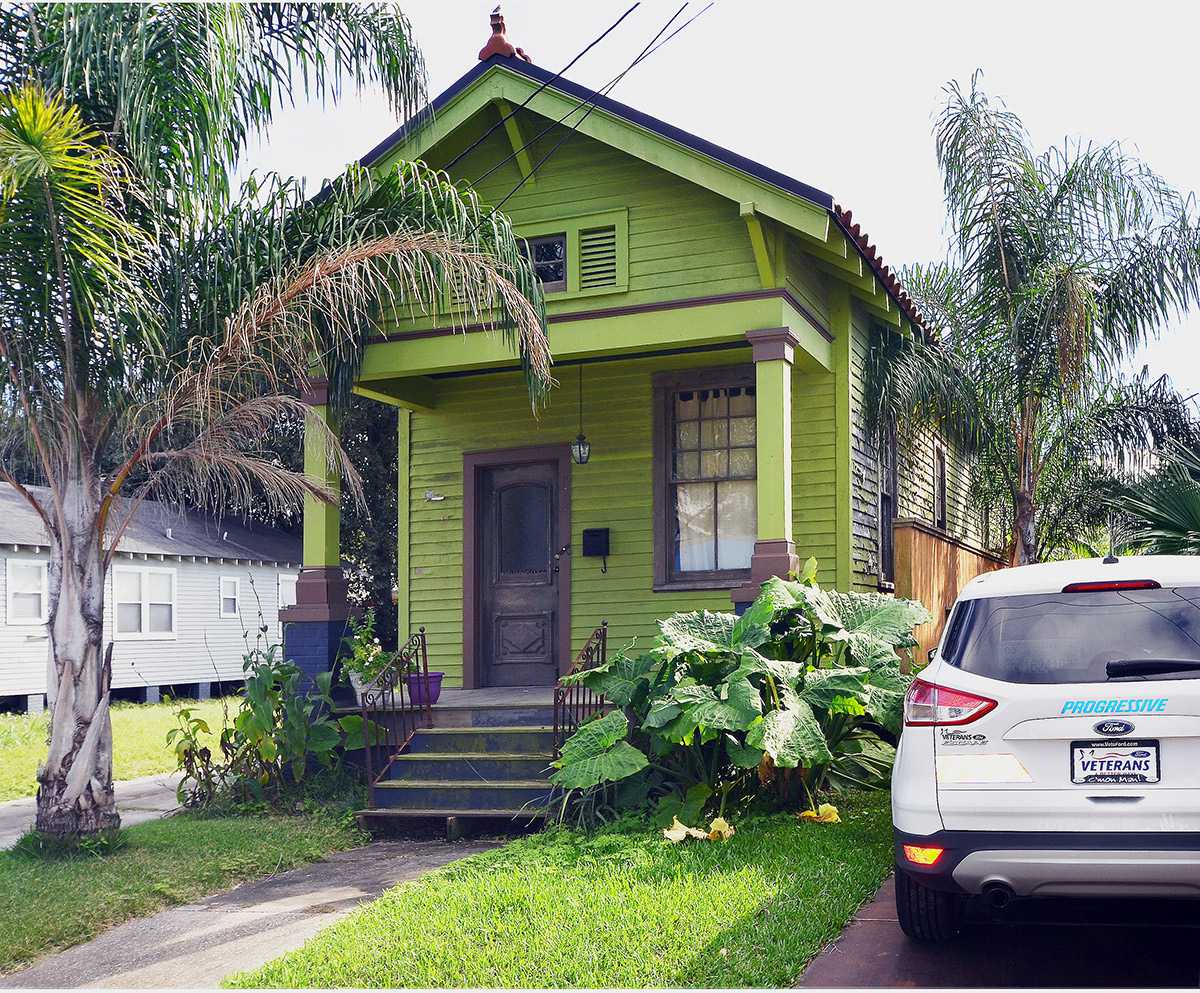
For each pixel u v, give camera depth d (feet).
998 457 48.98
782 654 28.14
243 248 30.91
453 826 29.48
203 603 90.02
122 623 81.76
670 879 21.16
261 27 31.91
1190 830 14.33
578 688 32.58
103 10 27.96
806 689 25.80
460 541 42.60
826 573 37.70
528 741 31.63
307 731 32.76
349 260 29.48
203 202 29.50
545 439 41.57
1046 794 14.96
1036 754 15.14
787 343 32.86
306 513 36.55
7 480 27.81
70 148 26.02
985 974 16.29
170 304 30.35
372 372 36.83
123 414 28.94
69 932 21.35
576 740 26.99
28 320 28.12
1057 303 43.04
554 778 26.37
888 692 25.79
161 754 48.85
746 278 33.47
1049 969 16.40
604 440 40.81
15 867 25.61
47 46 28.25
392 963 17.67
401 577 43.34
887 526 43.68
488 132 35.88
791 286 34.04
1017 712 15.25
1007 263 45.85
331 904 23.08
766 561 31.45
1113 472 52.21
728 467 38.86
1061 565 17.30
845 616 28.58
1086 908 19.35
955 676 15.96
